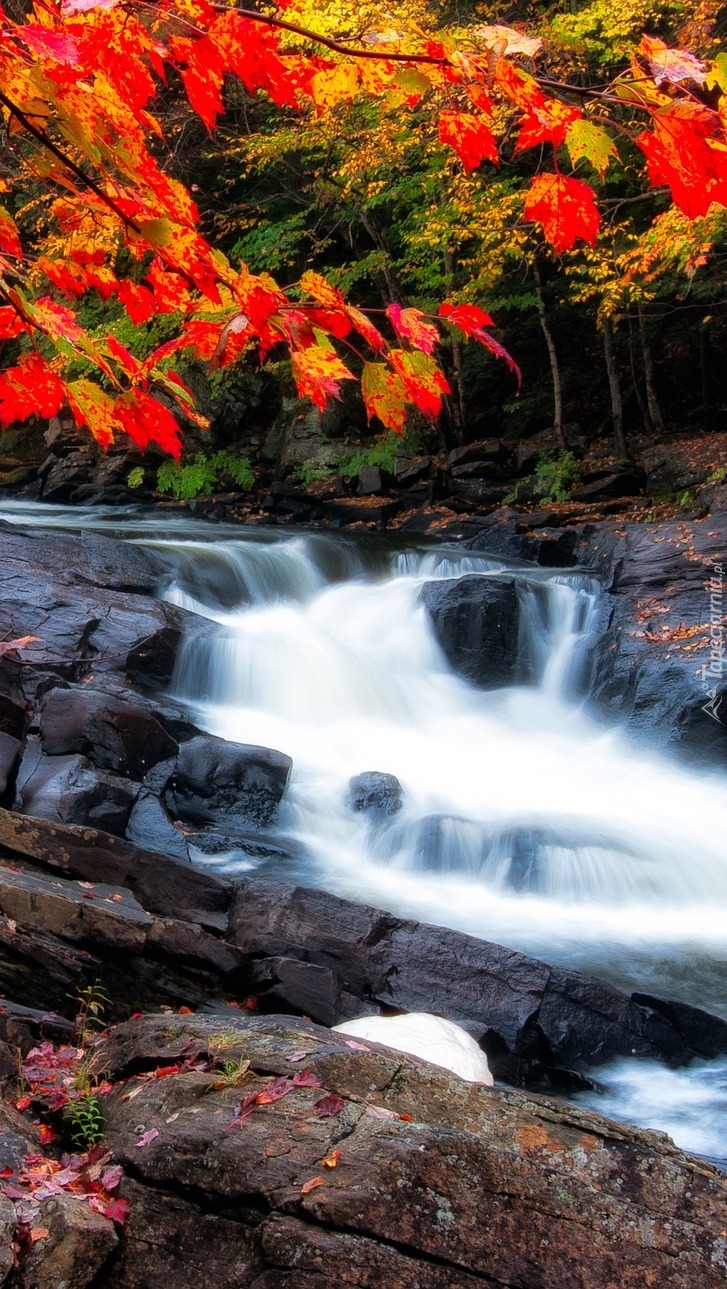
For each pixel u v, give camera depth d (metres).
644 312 20.59
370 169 16.08
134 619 10.40
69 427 21.86
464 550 15.75
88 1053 3.60
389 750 10.70
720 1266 2.62
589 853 8.28
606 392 21.11
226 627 11.29
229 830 8.40
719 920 8.04
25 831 5.61
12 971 4.51
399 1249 2.47
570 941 7.42
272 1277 2.44
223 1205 2.63
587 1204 2.64
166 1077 3.12
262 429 21.70
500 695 12.70
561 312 21.28
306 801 8.95
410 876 8.30
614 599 13.37
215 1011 5.15
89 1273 2.50
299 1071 3.01
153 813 7.71
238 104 17.83
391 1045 4.43
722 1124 5.41
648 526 14.58
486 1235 2.53
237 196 22.41
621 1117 5.47
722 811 9.95
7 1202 2.55
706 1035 6.23
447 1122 2.87
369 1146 2.67
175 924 5.31
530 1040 5.91
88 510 19.34
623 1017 6.15
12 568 10.68
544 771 10.88
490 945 6.21
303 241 22.91
